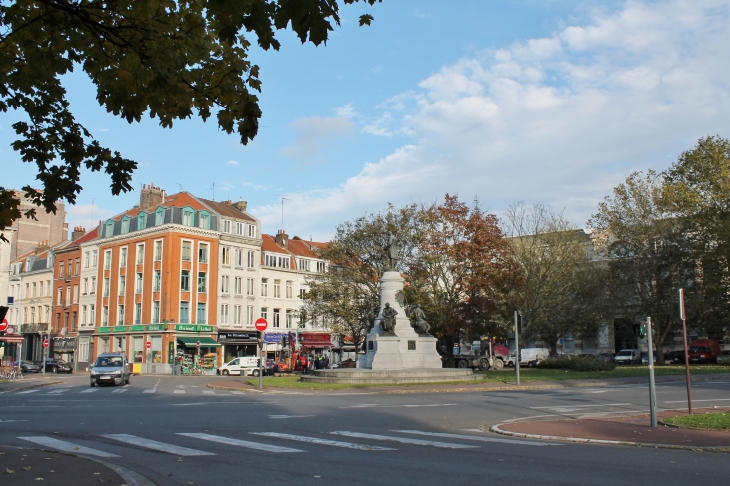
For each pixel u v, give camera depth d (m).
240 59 8.53
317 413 18.38
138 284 66.88
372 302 50.00
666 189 52.78
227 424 15.66
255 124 8.69
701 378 36.84
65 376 55.38
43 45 8.27
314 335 77.25
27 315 84.06
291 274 78.50
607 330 82.31
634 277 53.91
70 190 9.62
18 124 9.26
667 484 8.44
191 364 61.81
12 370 49.38
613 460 10.42
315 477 9.02
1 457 10.30
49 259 82.12
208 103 8.75
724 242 48.78
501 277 46.28
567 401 22.27
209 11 6.72
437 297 46.28
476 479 8.81
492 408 19.83
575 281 58.47
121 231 70.62
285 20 6.23
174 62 8.09
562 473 9.25
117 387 34.72
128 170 9.68
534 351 70.00
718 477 8.93
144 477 8.95
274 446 11.97
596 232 57.69
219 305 68.12
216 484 8.60
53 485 8.20
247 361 56.81
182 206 66.00
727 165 51.03
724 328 65.19
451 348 49.16
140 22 7.89
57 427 15.10
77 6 7.61
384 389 28.77
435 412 18.61
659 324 54.41
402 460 10.39
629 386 30.36
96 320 71.38
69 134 9.30
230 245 70.19
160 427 15.05
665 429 14.12
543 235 55.94
